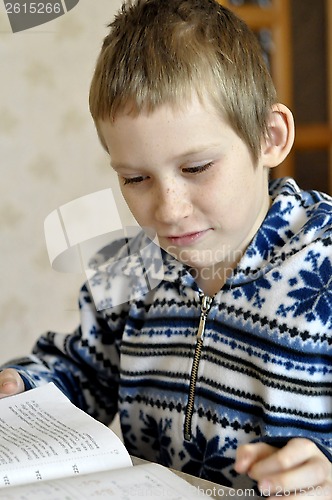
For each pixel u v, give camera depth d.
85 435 0.63
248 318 0.74
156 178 0.67
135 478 0.55
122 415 0.85
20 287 1.51
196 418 0.77
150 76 0.66
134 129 0.66
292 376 0.70
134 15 0.75
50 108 1.46
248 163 0.71
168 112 0.65
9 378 0.78
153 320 0.83
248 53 0.74
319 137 1.86
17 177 1.47
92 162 1.50
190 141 0.65
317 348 0.70
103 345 0.90
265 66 0.77
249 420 0.73
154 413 0.81
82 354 0.90
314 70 1.84
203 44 0.70
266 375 0.71
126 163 0.68
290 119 0.76
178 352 0.79
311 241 0.74
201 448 0.77
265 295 0.73
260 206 0.77
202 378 0.77
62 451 0.60
